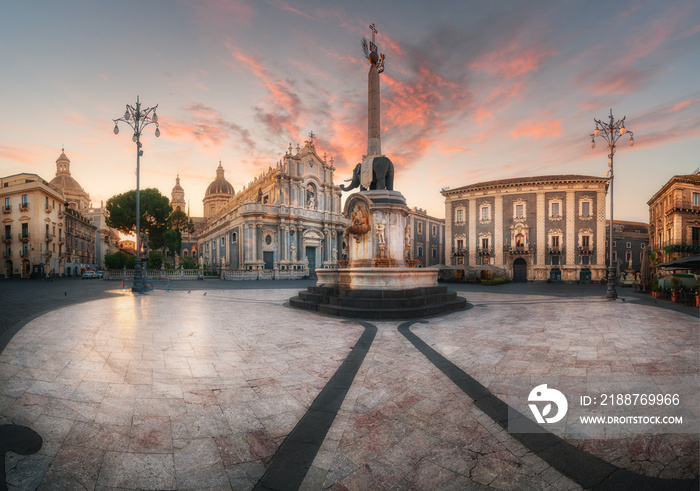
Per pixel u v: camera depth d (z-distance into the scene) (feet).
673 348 25.21
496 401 15.96
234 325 34.24
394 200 50.83
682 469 10.75
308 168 201.46
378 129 55.77
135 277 73.67
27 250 164.14
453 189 170.09
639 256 201.87
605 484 10.11
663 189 140.26
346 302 42.86
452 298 50.01
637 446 12.17
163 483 10.33
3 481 10.11
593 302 59.16
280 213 183.11
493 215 160.76
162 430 13.29
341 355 23.32
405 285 46.68
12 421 13.69
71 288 86.79
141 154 72.13
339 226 209.05
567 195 149.79
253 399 16.14
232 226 200.54
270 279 168.25
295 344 26.32
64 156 308.19
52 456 11.48
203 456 11.68
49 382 17.79
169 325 33.81
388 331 31.48
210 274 183.42
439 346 25.79
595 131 66.33
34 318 36.86
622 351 24.31
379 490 10.02
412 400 16.07
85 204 312.50
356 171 57.82
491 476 10.61
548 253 150.82
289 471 10.87
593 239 146.92
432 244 223.10
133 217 173.78
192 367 20.61
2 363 20.66
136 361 21.58
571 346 25.77
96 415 14.37
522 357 22.81
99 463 11.21
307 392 16.98
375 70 56.49
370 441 12.61
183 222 258.37
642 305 54.65
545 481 10.33
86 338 27.32
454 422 13.99
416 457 11.65
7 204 171.01
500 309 48.14
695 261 53.36
